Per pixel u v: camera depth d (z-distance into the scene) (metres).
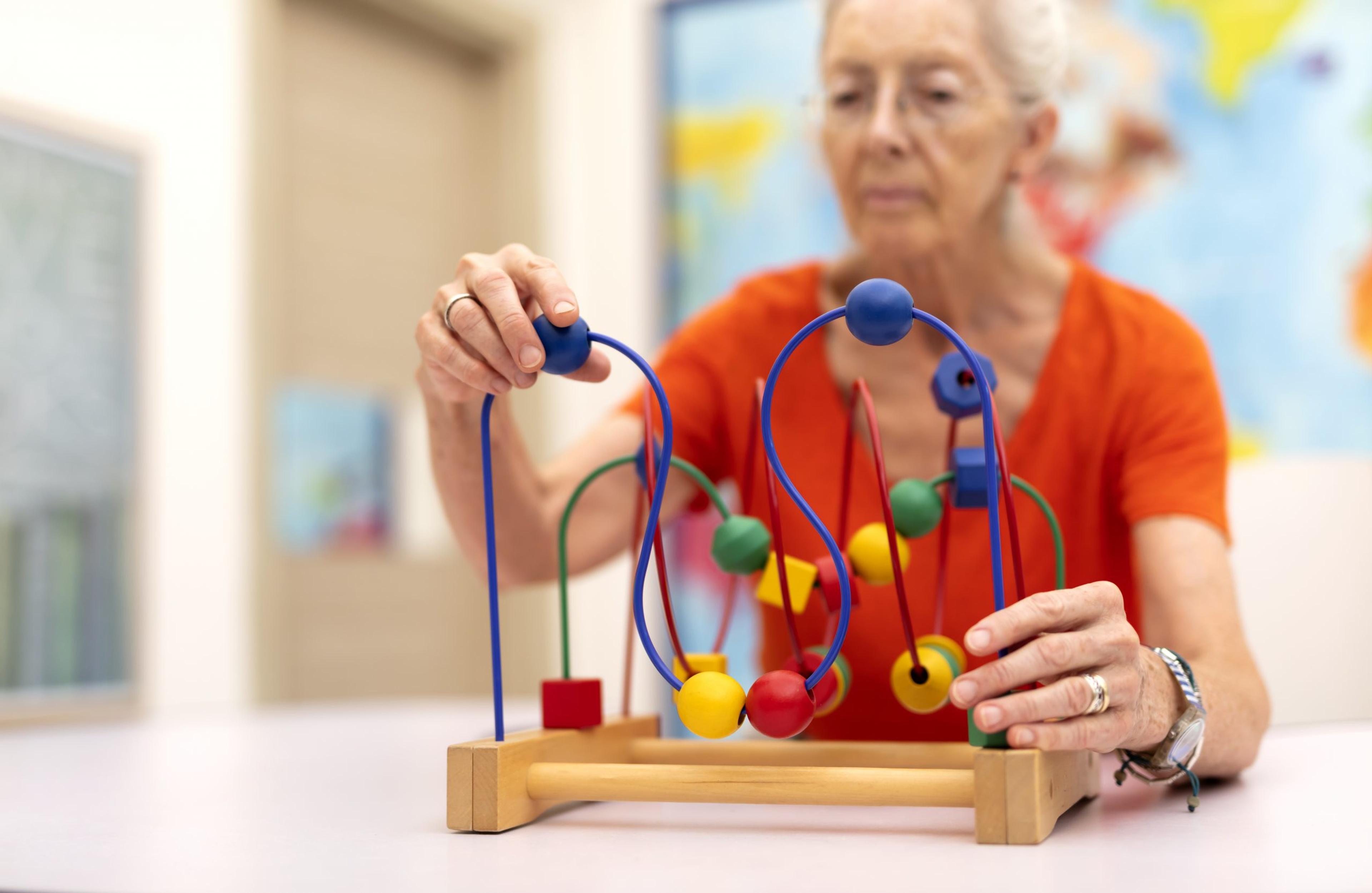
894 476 1.13
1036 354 1.10
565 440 3.34
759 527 0.79
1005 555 1.07
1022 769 0.60
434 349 0.74
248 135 2.61
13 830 0.70
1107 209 2.64
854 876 0.53
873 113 1.07
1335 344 2.49
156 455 2.38
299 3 2.86
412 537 3.19
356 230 3.00
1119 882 0.51
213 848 0.63
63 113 2.23
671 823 0.70
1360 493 1.37
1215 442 1.03
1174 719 0.71
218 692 2.48
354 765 1.02
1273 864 0.54
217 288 2.52
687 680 0.68
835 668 0.79
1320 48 2.52
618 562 3.12
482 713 1.56
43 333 2.19
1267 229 2.54
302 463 3.16
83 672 2.23
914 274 1.10
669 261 3.18
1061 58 1.08
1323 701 1.34
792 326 1.18
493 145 3.38
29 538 2.16
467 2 3.17
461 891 0.51
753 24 3.08
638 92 3.27
